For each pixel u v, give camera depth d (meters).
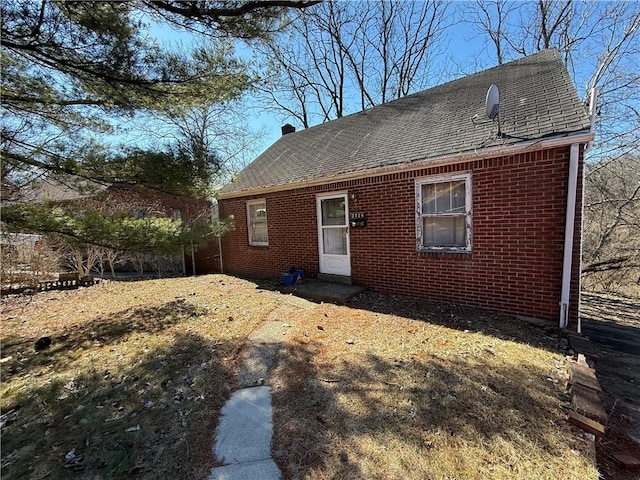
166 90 4.57
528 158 4.70
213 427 2.63
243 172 11.12
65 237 4.43
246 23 4.18
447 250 5.71
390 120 8.20
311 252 8.12
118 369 3.82
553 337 4.25
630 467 2.14
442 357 3.69
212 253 11.62
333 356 3.85
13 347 4.65
